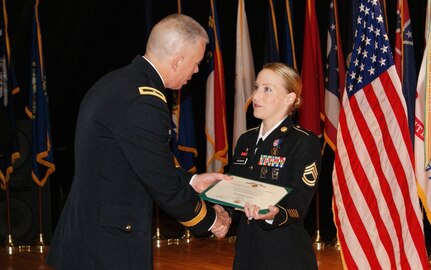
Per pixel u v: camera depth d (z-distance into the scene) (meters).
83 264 2.42
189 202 2.49
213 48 6.24
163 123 2.42
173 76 2.56
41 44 6.10
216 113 6.25
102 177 2.43
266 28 6.19
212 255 5.80
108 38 6.98
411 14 5.86
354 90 4.46
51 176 6.59
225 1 6.86
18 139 6.17
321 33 6.49
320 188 6.46
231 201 2.63
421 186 4.61
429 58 4.59
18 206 6.19
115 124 2.40
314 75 5.86
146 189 2.44
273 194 2.67
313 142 2.87
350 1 5.78
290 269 2.81
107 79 2.52
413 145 4.93
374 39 4.48
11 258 5.74
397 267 4.32
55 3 6.56
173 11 6.89
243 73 6.25
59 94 6.68
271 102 2.94
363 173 4.36
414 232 4.34
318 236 6.09
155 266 5.42
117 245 2.41
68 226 2.50
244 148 3.07
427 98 4.57
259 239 2.86
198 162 7.12
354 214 4.36
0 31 5.88
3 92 5.86
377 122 4.38
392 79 4.38
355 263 4.34
